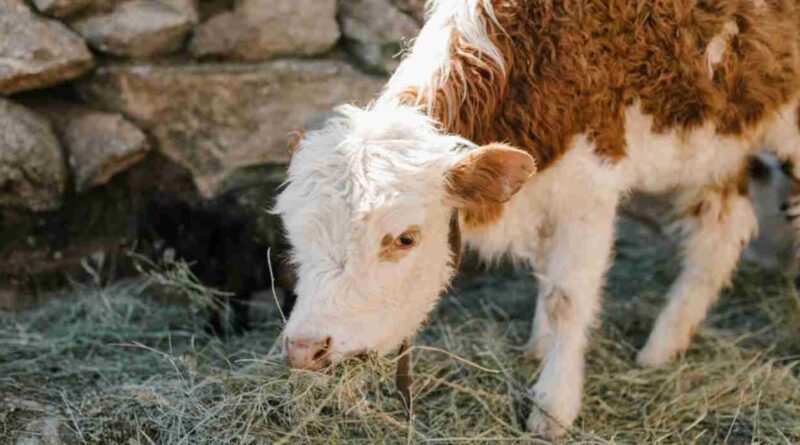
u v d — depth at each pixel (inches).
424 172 69.6
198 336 92.4
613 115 79.6
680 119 81.7
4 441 75.5
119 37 100.2
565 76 77.8
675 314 91.0
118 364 87.4
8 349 89.0
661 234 110.8
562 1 78.2
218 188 104.3
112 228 103.2
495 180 70.6
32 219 99.8
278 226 94.4
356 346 69.1
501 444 79.0
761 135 87.3
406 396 79.6
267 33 104.0
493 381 86.3
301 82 104.4
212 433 76.6
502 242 82.2
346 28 107.0
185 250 95.1
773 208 102.7
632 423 83.1
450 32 77.8
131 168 103.0
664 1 79.2
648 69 79.7
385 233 68.4
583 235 80.9
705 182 88.2
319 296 67.9
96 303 96.7
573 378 82.1
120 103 101.2
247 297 95.1
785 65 84.4
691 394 85.5
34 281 98.8
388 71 106.8
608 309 99.5
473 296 101.9
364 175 68.5
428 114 75.2
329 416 78.3
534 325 89.9
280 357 83.6
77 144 99.7
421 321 74.1
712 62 81.2
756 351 92.5
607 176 80.4
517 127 77.9
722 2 81.0
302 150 70.6
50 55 97.0
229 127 103.8
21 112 97.5
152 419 78.2
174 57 103.6
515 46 78.1
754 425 82.0
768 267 105.3
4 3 96.4
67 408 79.9
